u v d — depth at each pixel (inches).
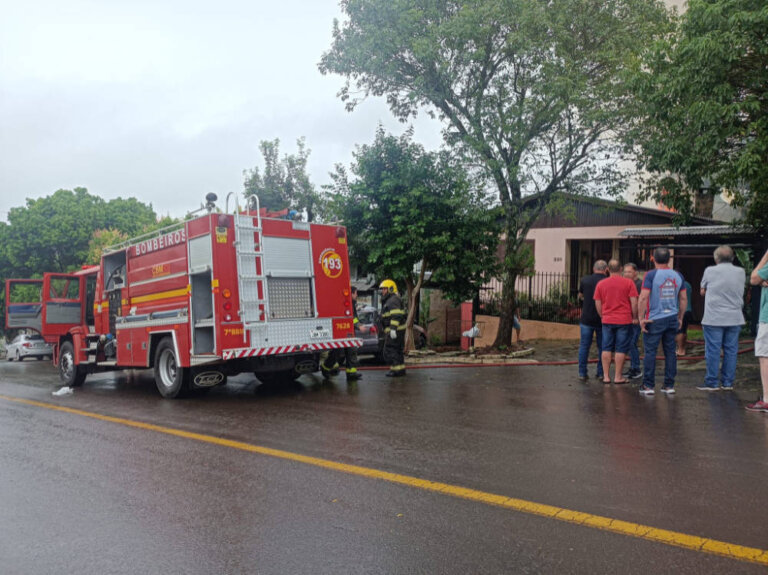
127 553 141.7
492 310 795.4
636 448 220.4
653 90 444.5
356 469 201.9
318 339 387.2
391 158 569.3
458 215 545.6
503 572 126.9
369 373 473.7
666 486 178.1
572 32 507.5
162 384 377.7
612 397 327.0
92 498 181.0
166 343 376.8
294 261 379.6
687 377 389.7
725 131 401.7
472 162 522.9
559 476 189.3
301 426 272.5
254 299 356.8
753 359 454.9
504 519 155.6
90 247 1364.4
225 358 339.6
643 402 309.3
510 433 247.8
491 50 517.0
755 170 400.5
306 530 151.9
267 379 434.6
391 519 157.6
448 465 203.9
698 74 404.5
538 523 152.4
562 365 496.4
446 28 496.7
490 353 561.3
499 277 593.9
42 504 177.2
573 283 878.4
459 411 297.6
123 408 342.6
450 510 162.7
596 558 132.4
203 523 158.6
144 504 174.4
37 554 142.6
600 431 247.4
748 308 647.8
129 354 408.2
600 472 192.2
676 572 125.6
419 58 514.6
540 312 776.3
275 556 137.7
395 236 555.5
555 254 877.2
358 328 537.0
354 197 574.6
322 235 396.5
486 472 195.2
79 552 143.1
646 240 796.0
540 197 563.5
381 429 261.3
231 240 349.4
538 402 317.4
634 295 373.4
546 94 487.8
